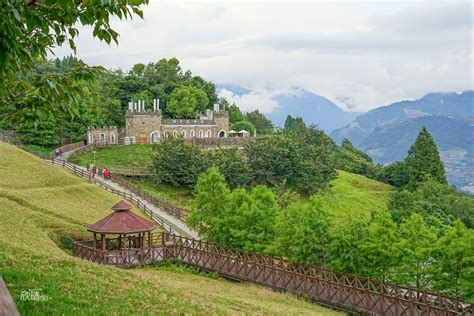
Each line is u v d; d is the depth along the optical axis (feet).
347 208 292.40
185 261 135.74
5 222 119.55
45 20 34.86
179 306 62.90
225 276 126.11
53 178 194.80
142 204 198.90
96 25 37.45
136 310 55.83
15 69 36.17
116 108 406.62
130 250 130.62
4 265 61.67
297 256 119.34
